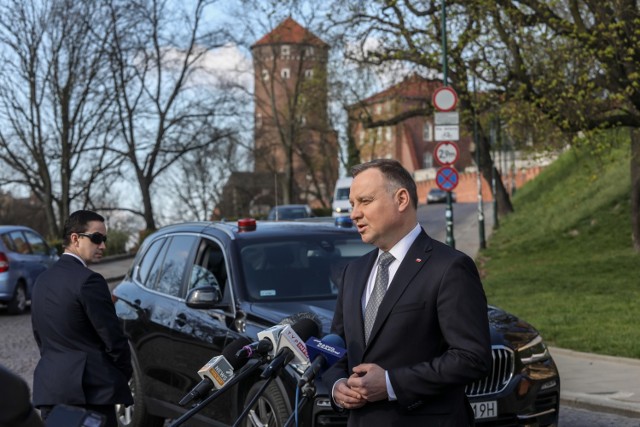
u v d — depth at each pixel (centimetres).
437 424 349
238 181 6912
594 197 3203
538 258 2681
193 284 775
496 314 705
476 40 2052
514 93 2055
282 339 373
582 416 879
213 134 5053
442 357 343
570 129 1966
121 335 545
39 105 4506
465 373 339
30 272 2048
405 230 364
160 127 4981
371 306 363
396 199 362
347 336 369
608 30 1809
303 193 8075
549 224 3195
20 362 1290
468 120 2309
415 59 2369
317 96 4141
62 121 4538
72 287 537
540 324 1436
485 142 3962
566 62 1973
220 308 719
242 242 763
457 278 349
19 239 2052
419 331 352
